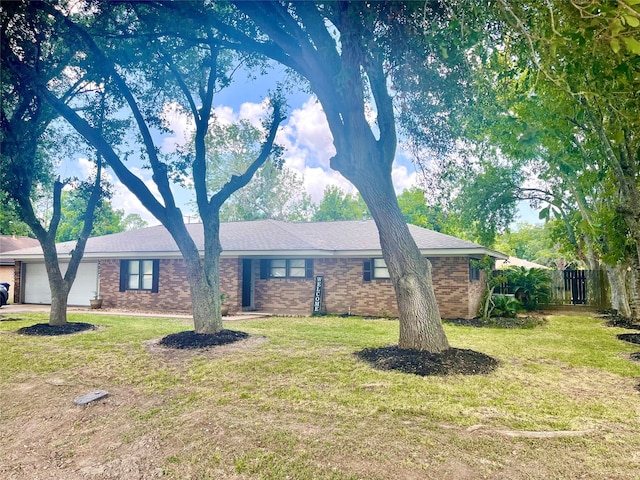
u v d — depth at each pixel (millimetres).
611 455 3498
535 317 14203
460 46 4723
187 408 4770
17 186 9977
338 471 3277
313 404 4770
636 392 5262
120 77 8961
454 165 8438
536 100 8695
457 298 13586
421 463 3373
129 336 9414
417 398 4902
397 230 7000
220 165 31641
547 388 5387
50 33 7789
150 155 8867
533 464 3350
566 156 9742
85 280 18547
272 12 6520
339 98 6871
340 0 5297
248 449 3701
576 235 16344
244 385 5566
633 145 6695
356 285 14961
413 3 4984
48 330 10117
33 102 8852
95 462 3641
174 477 3314
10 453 3875
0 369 6645
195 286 8969
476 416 4355
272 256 15453
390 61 6188
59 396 5352
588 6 2244
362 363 6590
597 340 9305
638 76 3131
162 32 8094
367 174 6910
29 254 18703
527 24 3471
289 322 12414
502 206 15633
